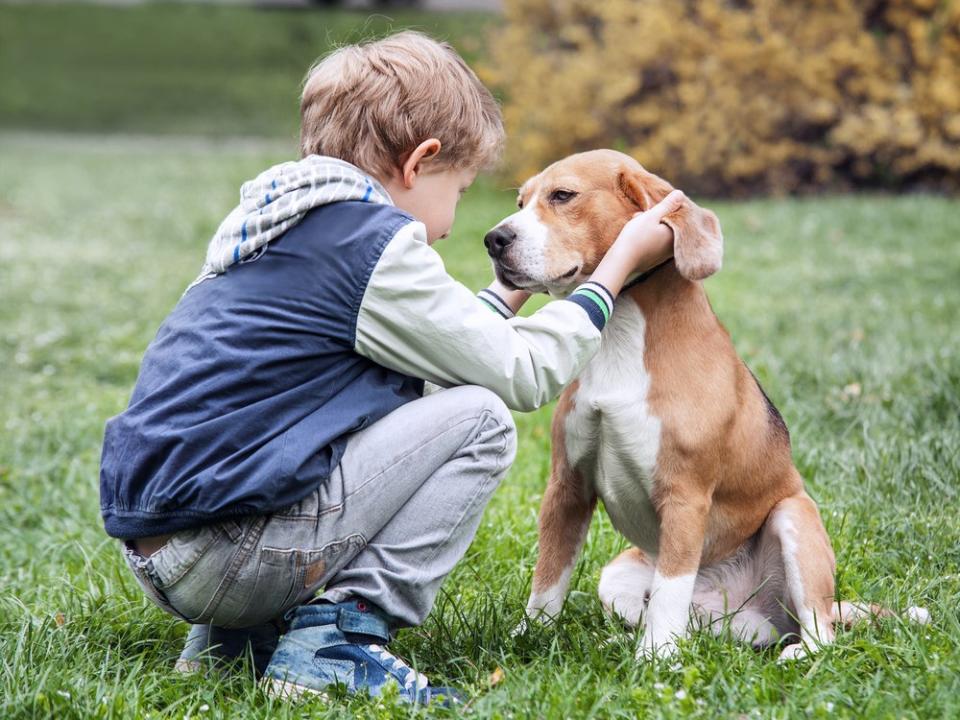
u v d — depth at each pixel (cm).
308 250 260
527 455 497
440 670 291
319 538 259
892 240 1007
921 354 595
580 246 311
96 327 798
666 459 303
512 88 1438
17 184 1600
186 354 261
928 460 430
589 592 355
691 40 1322
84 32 3158
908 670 270
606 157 318
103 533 419
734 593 334
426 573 269
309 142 283
